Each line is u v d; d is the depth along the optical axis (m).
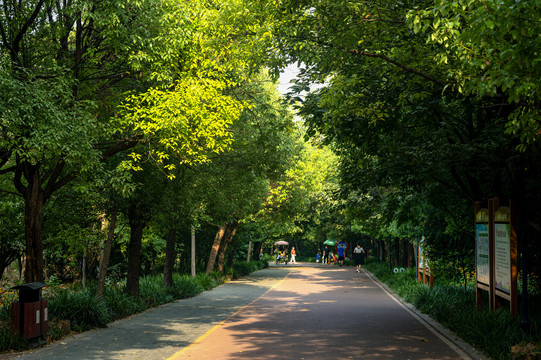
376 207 18.72
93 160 11.34
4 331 9.80
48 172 13.52
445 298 15.02
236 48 12.21
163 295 19.08
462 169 11.56
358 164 15.37
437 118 12.80
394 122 12.62
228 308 16.73
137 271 17.86
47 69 11.58
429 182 11.38
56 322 11.38
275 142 21.17
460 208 15.79
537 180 11.12
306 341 10.35
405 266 37.28
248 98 19.38
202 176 18.88
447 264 17.86
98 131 12.05
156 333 11.59
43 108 10.17
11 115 9.34
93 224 22.11
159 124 11.95
